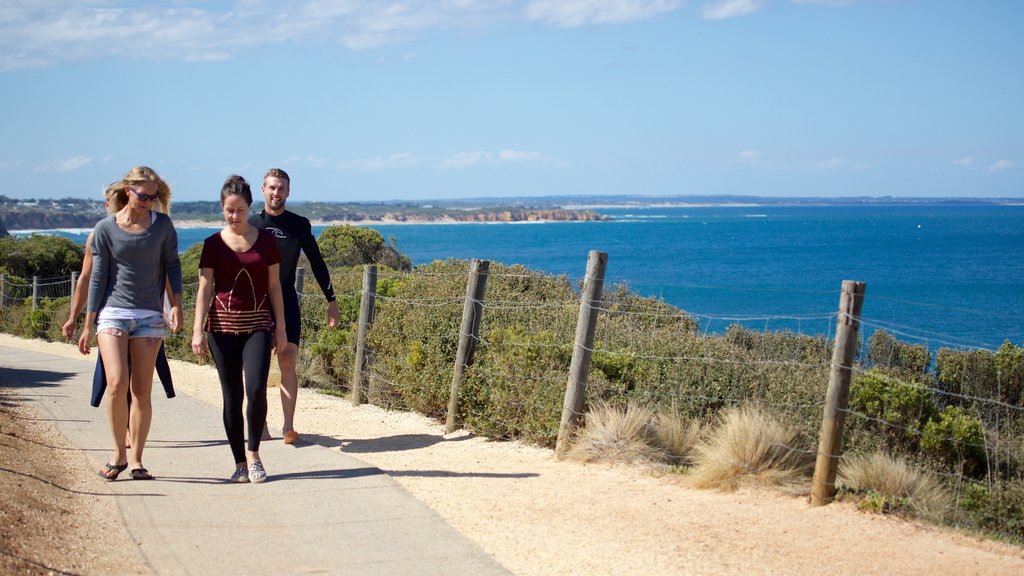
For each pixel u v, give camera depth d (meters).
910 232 145.62
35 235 40.06
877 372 7.88
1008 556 5.01
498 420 8.49
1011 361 10.12
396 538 5.32
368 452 8.02
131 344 6.37
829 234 141.75
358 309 12.84
